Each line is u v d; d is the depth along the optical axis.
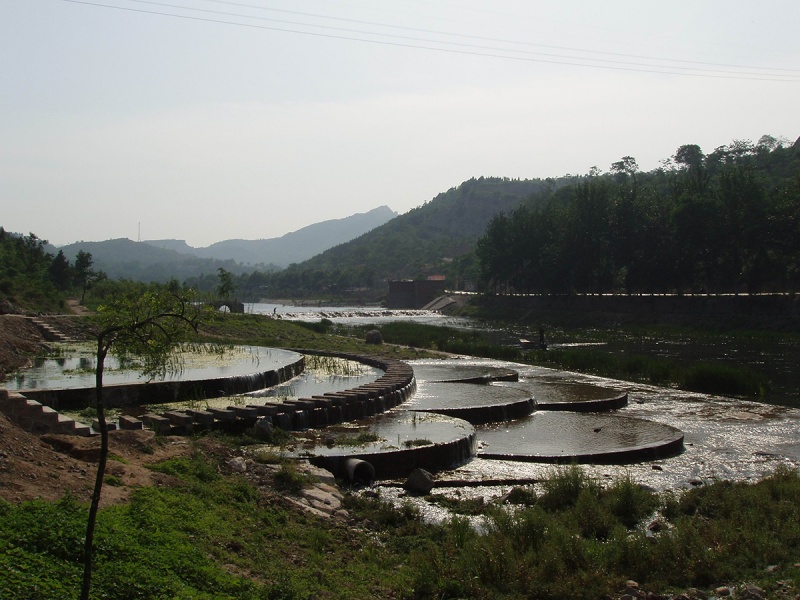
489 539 12.74
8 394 16.72
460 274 191.75
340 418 23.52
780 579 11.75
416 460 19.14
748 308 75.94
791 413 29.69
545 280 103.56
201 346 41.72
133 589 8.30
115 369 28.62
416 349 53.88
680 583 11.95
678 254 82.50
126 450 14.69
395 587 11.01
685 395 34.31
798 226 70.62
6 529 8.74
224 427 20.20
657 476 19.67
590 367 42.59
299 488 15.38
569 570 12.12
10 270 67.62
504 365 44.12
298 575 10.54
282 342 50.16
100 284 89.44
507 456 20.84
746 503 15.84
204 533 11.09
